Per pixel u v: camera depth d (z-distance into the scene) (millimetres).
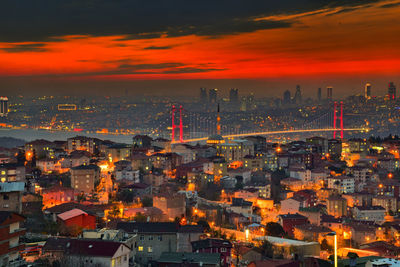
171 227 166750
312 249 180000
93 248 132750
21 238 146875
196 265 136000
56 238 139625
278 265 132125
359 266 127688
